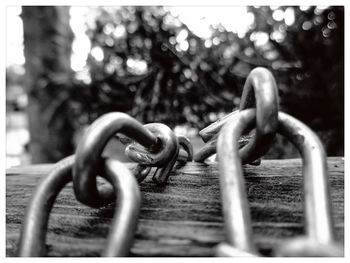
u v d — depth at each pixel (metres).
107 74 1.23
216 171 0.50
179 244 0.36
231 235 0.32
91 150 0.36
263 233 0.37
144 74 1.18
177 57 1.14
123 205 0.35
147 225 0.39
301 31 1.12
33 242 0.36
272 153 1.01
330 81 1.04
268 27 1.18
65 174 0.38
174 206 0.43
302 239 0.28
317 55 1.09
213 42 1.19
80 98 1.29
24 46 1.48
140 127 0.40
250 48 1.20
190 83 1.13
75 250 0.38
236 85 1.16
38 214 0.37
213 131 0.48
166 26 1.18
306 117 1.05
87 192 0.37
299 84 1.07
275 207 0.41
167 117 1.12
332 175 0.48
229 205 0.33
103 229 0.41
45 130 1.40
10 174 0.67
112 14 1.27
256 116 0.38
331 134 1.03
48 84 1.40
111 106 1.24
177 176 0.49
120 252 0.33
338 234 0.37
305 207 0.34
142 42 1.19
